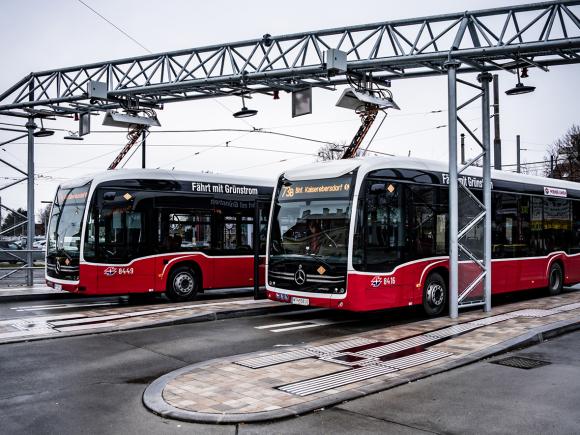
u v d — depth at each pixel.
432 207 12.91
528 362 8.38
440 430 5.61
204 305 14.37
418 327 10.96
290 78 16.66
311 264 11.85
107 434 5.57
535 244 15.90
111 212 14.45
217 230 16.23
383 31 14.95
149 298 16.58
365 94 15.53
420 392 6.86
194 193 15.86
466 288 12.80
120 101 19.06
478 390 6.94
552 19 12.73
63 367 8.32
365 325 12.02
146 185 15.05
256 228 15.21
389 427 5.70
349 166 11.75
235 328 11.62
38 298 16.56
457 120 12.51
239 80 16.89
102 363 8.58
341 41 15.45
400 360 8.26
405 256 12.17
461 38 13.40
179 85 17.52
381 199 11.84
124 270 14.49
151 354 9.20
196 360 8.79
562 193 17.23
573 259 17.53
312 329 11.53
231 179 16.83
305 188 12.38
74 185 15.09
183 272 15.54
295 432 5.56
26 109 19.67
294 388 6.83
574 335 10.45
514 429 5.62
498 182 14.83
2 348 9.64
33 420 6.01
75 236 14.29
